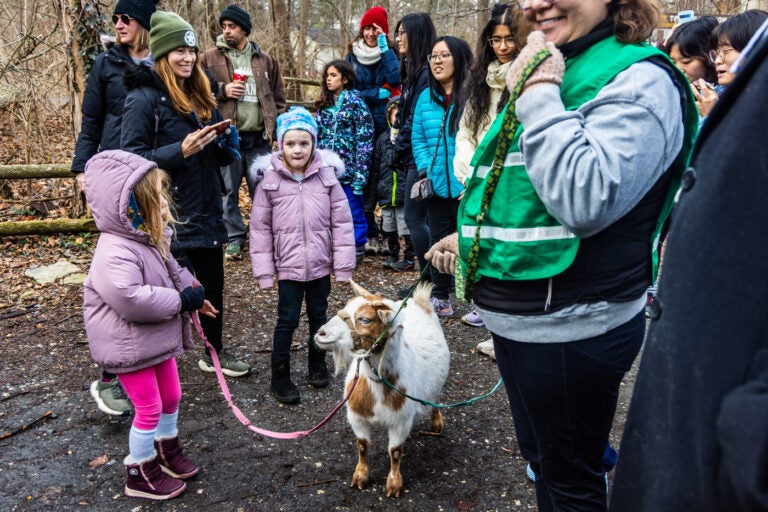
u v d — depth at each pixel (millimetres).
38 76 7180
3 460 2963
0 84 7043
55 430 3236
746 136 928
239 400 3596
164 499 2689
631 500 1133
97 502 2682
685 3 10258
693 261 985
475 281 1707
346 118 5809
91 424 3307
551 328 1556
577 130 1339
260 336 4488
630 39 1480
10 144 7965
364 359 2598
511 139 1523
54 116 8609
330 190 3633
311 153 3566
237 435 3230
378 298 2621
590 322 1526
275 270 3586
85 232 6129
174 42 3176
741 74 985
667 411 1026
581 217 1347
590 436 1661
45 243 5941
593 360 1546
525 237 1522
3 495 2707
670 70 1464
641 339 1638
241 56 5918
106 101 3547
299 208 3486
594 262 1500
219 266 3631
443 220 4480
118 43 3637
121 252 2494
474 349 4332
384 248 6656
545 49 1438
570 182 1319
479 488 2811
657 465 1046
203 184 3381
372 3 14141
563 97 1509
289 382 3613
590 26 1526
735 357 912
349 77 5883
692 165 1072
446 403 3586
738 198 927
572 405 1609
